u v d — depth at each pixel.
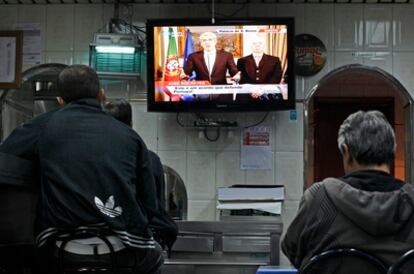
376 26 4.77
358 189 1.75
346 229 1.74
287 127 4.72
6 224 1.80
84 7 4.89
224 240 3.92
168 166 4.74
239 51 4.46
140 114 4.80
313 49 4.74
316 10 4.78
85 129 1.90
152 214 1.99
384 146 1.82
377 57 4.74
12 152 1.89
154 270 2.02
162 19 4.48
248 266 3.89
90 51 4.60
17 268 1.94
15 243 1.85
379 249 1.71
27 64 4.88
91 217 1.80
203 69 4.47
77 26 4.89
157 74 4.50
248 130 4.73
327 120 6.77
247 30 4.46
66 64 4.86
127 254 1.87
